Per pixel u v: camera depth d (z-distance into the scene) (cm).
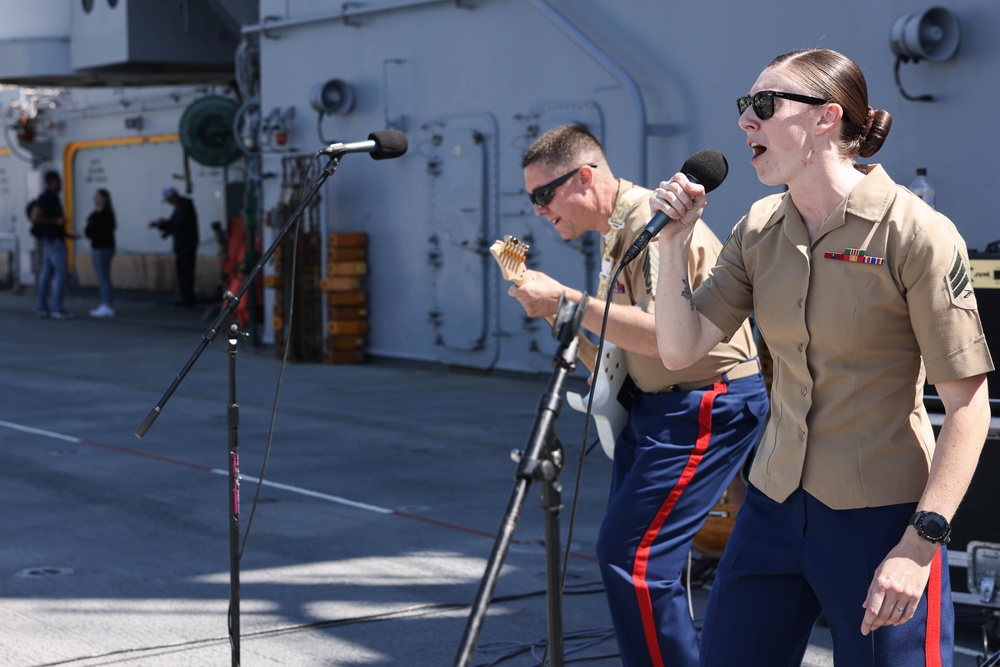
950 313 242
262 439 901
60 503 695
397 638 469
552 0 1125
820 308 253
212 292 2183
